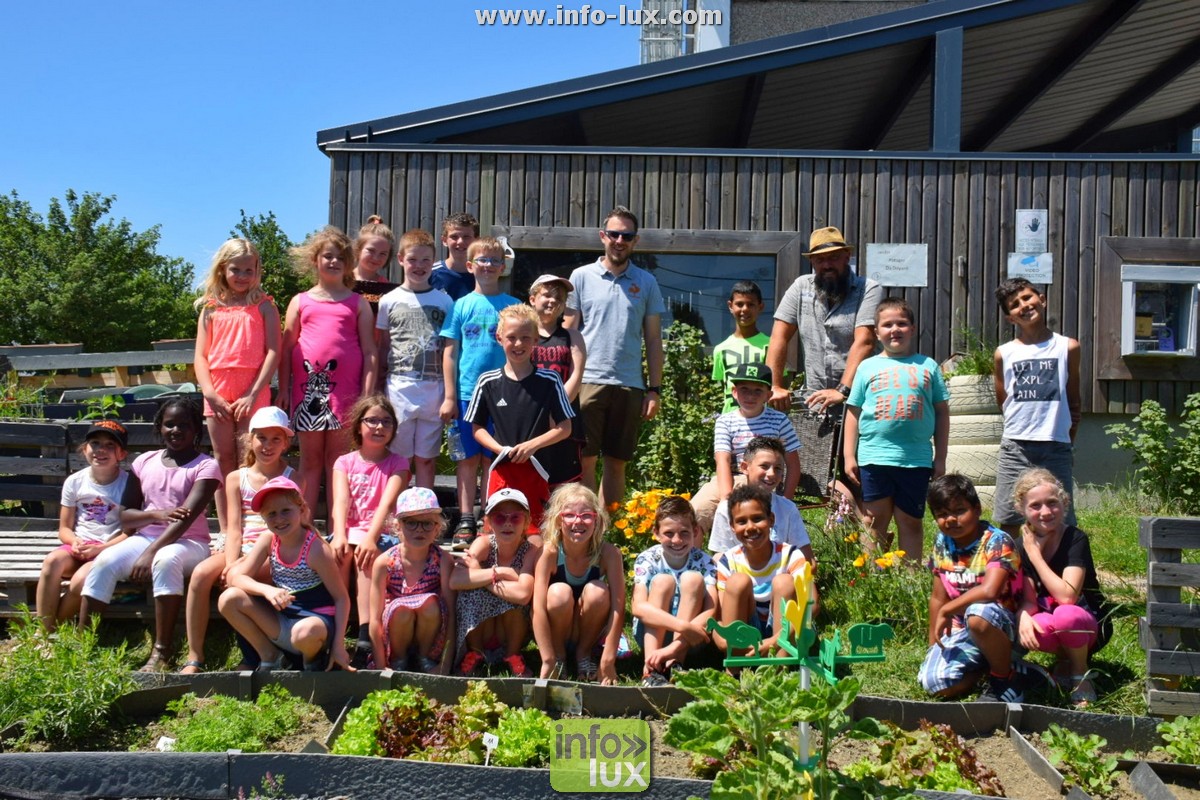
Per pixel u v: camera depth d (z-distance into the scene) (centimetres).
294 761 383
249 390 596
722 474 603
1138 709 466
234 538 529
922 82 1127
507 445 577
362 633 521
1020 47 1136
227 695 469
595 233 963
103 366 955
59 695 426
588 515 494
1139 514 830
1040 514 491
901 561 582
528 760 406
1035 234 960
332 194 970
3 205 3362
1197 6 1098
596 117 1100
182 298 3444
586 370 669
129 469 587
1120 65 1281
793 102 1185
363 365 623
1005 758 424
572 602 494
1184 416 948
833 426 653
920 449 609
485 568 515
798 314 690
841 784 316
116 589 554
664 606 501
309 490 609
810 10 1670
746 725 320
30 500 627
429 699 436
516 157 968
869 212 962
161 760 384
